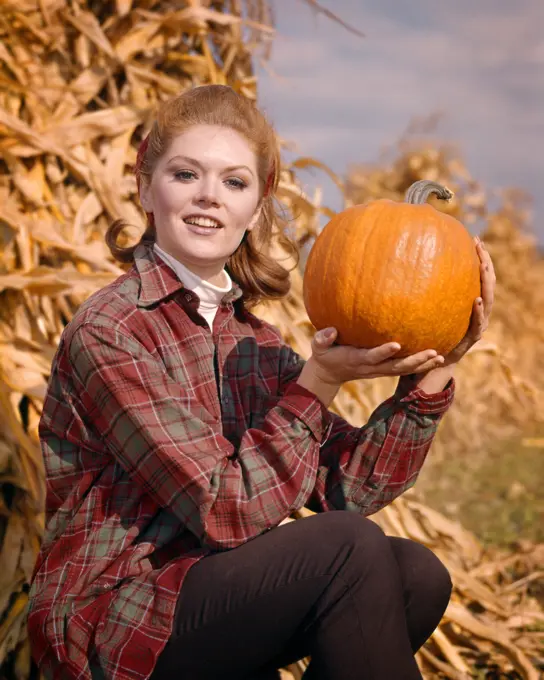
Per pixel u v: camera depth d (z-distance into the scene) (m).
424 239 1.78
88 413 1.83
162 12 3.51
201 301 1.98
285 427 1.78
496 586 3.36
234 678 1.77
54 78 3.31
